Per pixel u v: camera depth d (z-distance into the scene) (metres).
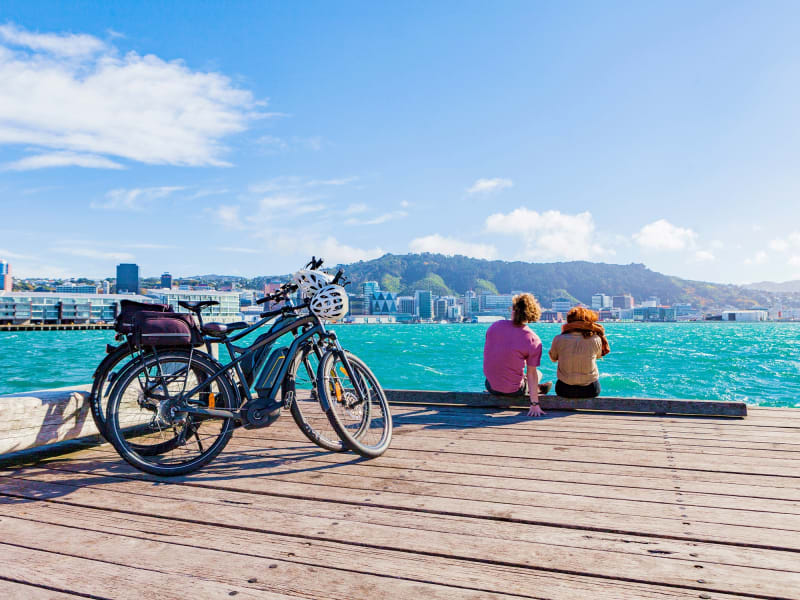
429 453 3.73
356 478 3.18
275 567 2.05
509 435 4.25
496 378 5.29
